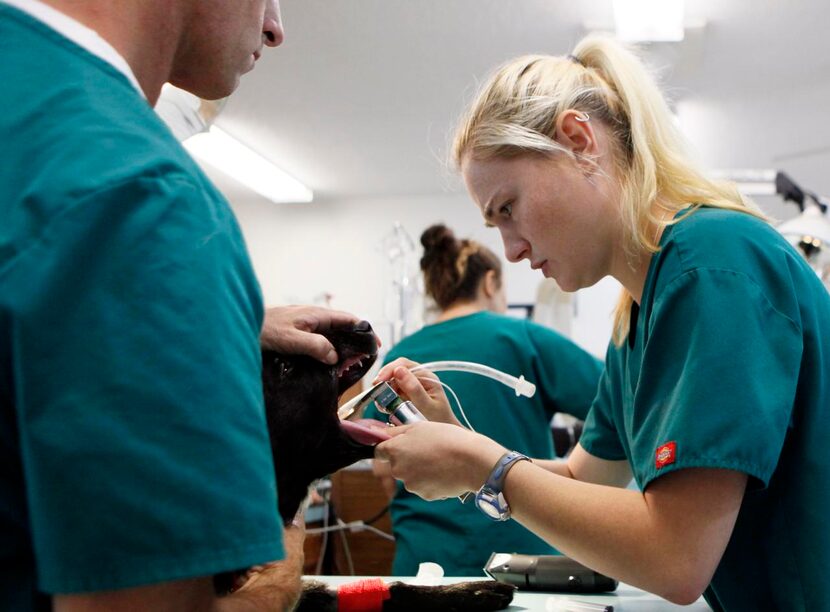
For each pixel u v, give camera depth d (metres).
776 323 1.12
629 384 1.41
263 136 4.91
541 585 1.53
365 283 6.36
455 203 6.32
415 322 4.79
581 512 1.13
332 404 1.25
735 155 5.59
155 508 0.63
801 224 3.11
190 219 0.71
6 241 0.66
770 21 3.68
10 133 0.71
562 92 1.29
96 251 0.66
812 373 1.15
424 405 1.49
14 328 0.64
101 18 0.82
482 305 2.44
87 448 0.63
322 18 3.47
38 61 0.76
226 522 0.66
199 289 0.69
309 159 5.39
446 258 2.46
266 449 0.71
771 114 4.86
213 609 0.74
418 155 5.29
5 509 0.68
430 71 3.99
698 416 1.07
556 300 4.71
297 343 1.20
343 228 6.44
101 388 0.64
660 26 3.47
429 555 2.12
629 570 1.10
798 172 5.84
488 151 1.29
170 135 0.78
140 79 0.87
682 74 4.12
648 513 1.10
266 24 1.09
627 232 1.27
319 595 1.33
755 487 1.09
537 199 1.27
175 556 0.64
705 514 1.06
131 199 0.68
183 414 0.66
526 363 2.22
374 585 1.40
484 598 1.38
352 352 1.31
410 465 1.24
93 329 0.65
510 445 2.16
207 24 0.91
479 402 2.17
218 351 0.69
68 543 0.62
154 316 0.66
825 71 4.25
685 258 1.17
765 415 1.06
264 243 6.54
